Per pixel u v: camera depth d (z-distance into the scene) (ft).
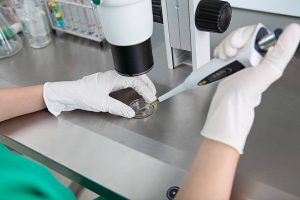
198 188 1.80
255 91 1.84
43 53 3.42
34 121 2.64
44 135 2.51
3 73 3.19
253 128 2.28
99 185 2.12
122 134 2.41
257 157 2.11
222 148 1.83
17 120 2.67
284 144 2.16
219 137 1.83
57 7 3.46
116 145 2.33
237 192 1.95
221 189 1.78
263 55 1.87
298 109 2.38
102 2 1.97
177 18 2.56
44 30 3.52
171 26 2.64
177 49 2.83
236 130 1.82
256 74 1.82
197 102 2.56
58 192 2.15
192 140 2.29
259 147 2.16
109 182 2.11
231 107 1.84
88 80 2.70
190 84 2.15
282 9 3.20
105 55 3.26
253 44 1.81
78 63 3.20
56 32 3.69
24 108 2.67
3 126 2.64
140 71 2.29
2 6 3.69
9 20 3.71
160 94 2.69
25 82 3.04
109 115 2.58
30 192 2.02
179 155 2.20
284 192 1.92
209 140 1.88
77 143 2.40
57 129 2.54
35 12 3.46
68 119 2.61
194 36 2.54
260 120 2.33
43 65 3.24
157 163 2.17
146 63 2.28
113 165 2.21
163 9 2.58
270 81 1.82
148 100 2.59
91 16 3.28
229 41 1.86
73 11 3.41
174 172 2.10
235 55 1.86
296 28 1.77
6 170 1.94
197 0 2.42
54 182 2.16
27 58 3.37
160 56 3.06
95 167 2.21
